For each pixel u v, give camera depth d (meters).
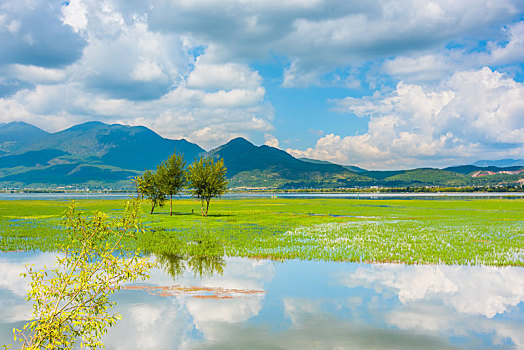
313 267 25.28
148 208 103.56
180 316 15.83
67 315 10.20
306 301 17.94
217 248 32.16
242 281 21.55
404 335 13.98
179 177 71.69
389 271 24.19
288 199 187.38
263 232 44.06
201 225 52.28
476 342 13.47
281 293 19.16
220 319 15.55
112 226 11.25
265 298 18.34
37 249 31.52
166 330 14.29
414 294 19.23
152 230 45.59
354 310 16.70
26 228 46.94
